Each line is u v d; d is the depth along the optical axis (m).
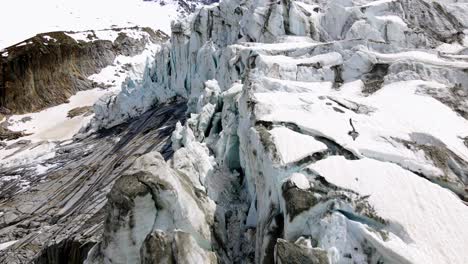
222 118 17.05
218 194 13.00
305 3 24.06
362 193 8.19
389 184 8.36
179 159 13.70
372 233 7.43
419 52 15.73
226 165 14.67
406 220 7.58
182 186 10.46
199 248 8.71
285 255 7.39
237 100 15.91
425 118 11.25
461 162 9.52
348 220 7.76
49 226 20.91
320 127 10.81
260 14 23.62
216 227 10.73
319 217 8.05
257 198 11.08
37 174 28.98
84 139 35.66
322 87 14.86
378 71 14.96
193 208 10.08
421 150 9.86
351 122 11.15
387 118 11.38
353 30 19.36
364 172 8.73
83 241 17.17
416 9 19.81
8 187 27.25
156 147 28.52
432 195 8.09
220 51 28.12
